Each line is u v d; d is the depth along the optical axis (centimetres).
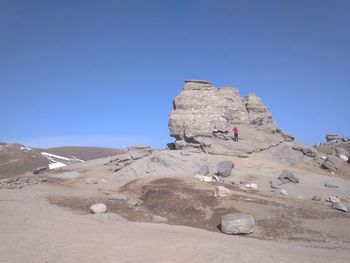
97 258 1110
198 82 4906
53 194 2850
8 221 1585
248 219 2003
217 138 4438
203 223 2239
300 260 1205
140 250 1189
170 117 4706
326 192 3288
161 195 2705
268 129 4725
